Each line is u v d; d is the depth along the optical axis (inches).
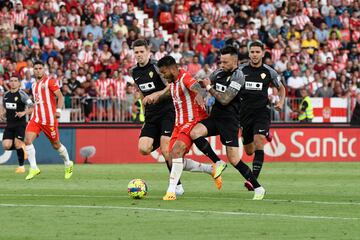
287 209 1154.0
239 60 2652.6
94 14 2783.0
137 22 2812.5
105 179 1680.6
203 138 1248.8
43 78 1659.7
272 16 3009.4
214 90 1232.2
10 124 1882.4
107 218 1050.1
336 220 1051.9
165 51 2768.2
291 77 2721.5
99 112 2326.5
